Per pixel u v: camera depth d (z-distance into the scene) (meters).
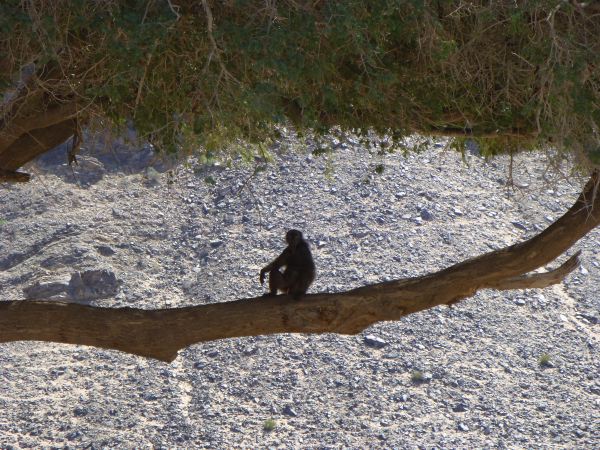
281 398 36.78
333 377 37.91
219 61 11.41
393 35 12.94
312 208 49.34
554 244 13.45
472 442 33.97
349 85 13.59
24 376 39.66
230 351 40.03
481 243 46.41
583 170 13.48
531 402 36.84
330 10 11.45
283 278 14.84
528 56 12.77
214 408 36.28
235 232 48.34
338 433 34.53
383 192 50.44
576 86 11.88
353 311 13.72
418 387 37.38
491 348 40.12
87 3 11.77
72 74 13.83
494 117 14.28
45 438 35.09
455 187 51.75
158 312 13.73
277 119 11.89
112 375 39.41
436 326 41.38
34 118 14.08
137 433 35.09
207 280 44.72
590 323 42.69
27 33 11.77
